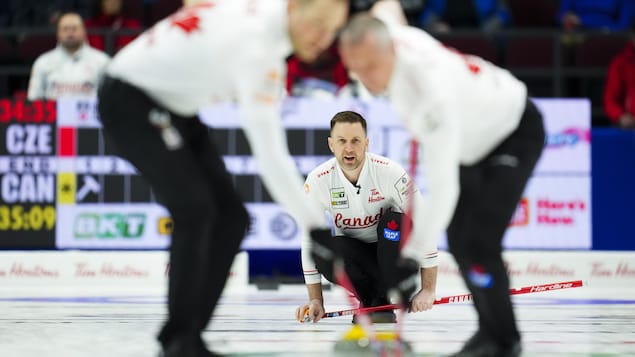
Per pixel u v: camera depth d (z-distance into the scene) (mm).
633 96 29734
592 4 35812
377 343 14172
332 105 26078
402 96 11570
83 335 16797
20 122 26391
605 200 27422
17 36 34031
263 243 26484
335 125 17172
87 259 26672
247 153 26172
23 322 18797
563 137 26609
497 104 12664
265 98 11344
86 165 26453
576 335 16891
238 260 26750
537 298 24500
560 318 19750
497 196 12523
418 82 11375
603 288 26719
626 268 26703
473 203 12711
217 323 18641
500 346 12648
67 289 26281
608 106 30109
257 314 20297
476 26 34844
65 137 26375
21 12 40469
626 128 28969
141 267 26688
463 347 13180
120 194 26516
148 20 36219
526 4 34438
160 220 26625
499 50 32469
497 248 12484
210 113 26094
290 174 11453
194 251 12258
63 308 21484
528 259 26375
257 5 11695
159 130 12125
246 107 11352
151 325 18312
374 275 18141
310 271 17188
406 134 26062
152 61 12031
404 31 12055
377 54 11156
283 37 11484
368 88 11914
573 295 25250
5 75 32094
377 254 17750
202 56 11742
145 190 26547
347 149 17078
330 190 17656
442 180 11438
